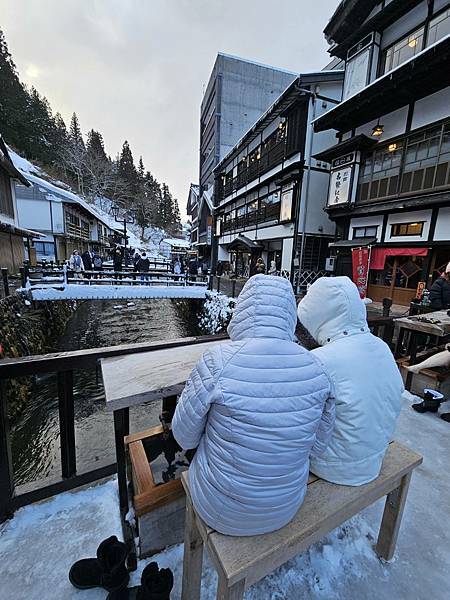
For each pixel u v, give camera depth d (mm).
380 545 1345
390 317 3203
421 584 1246
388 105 8945
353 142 9500
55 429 5172
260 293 957
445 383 2842
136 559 1316
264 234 16578
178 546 1404
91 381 6914
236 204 22203
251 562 820
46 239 21078
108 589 1151
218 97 28719
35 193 20141
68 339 9938
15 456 4520
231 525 866
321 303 1177
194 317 12609
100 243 32188
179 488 1325
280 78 30422
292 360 847
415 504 1642
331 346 1112
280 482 829
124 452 1492
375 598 1191
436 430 2344
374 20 9156
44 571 1256
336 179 10836
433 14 8094
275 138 15320
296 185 13000
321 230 13266
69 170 40438
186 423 863
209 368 830
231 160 22766
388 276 9664
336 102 12570
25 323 7512
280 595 1188
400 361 3289
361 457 1083
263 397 782
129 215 50219
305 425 819
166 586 1113
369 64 9797
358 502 1093
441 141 7730
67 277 11227
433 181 7957
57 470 4188
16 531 1421
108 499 1610
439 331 2705
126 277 14461
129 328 11703
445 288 4047
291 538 901
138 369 1434
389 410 1104
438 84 7730
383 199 9242
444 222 7961
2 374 1364
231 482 808
